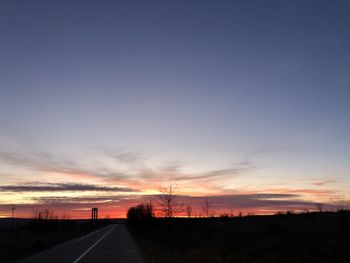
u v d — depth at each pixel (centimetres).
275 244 2884
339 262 2041
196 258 2292
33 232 6675
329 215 4731
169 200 4872
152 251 2872
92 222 12412
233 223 5612
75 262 2080
